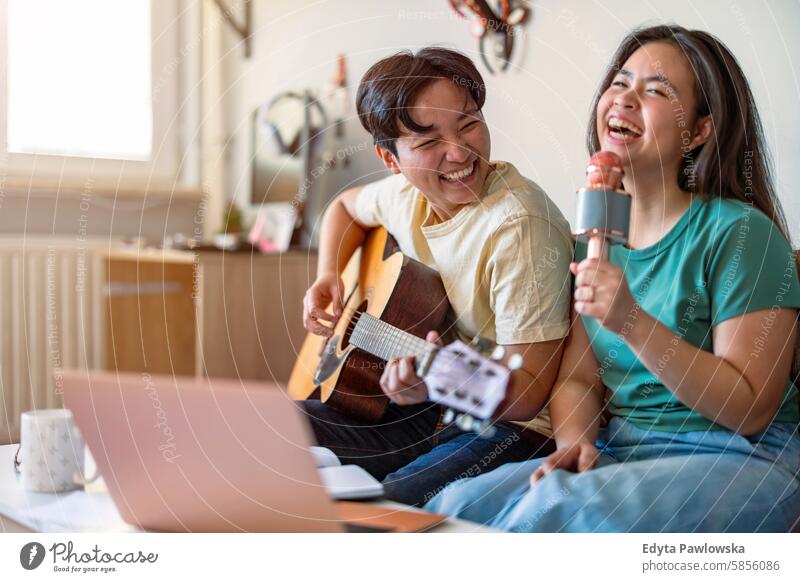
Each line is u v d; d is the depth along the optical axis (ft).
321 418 3.27
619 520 2.43
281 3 7.10
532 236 3.01
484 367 3.00
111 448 1.93
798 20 3.82
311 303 3.81
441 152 3.16
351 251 3.95
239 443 1.77
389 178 3.81
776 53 3.94
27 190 6.55
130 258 6.50
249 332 6.33
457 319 3.30
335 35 6.56
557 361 3.03
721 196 2.96
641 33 3.08
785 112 3.92
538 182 4.64
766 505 2.51
